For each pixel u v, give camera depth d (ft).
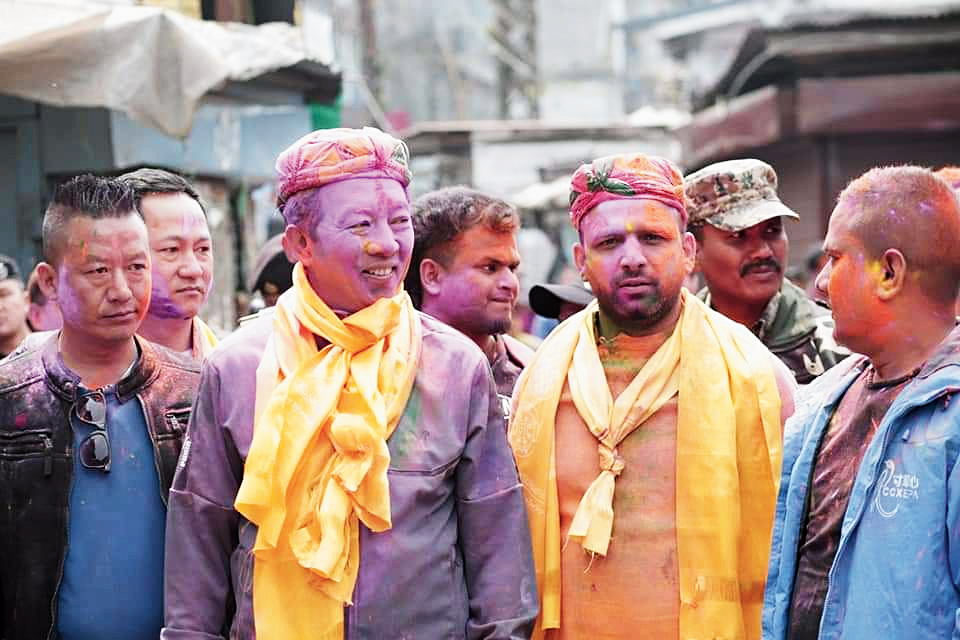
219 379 10.59
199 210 14.10
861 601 9.35
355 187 10.34
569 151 62.03
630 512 11.48
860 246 9.77
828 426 10.41
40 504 11.61
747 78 50.47
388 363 10.39
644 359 11.98
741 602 11.48
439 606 10.21
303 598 10.00
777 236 15.31
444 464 10.36
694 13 88.33
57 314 18.92
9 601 11.68
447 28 125.29
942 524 9.00
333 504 9.87
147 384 12.06
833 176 44.96
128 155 25.89
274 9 34.42
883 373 9.96
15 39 19.52
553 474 11.78
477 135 62.28
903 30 42.34
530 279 47.78
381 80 68.03
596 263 11.70
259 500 9.87
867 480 9.53
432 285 14.42
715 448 11.41
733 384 11.73
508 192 62.23
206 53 20.67
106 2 24.21
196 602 10.43
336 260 10.34
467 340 11.03
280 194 10.69
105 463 11.66
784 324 15.47
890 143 44.75
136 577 11.60
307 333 10.59
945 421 9.12
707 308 12.29
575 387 11.89
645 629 11.28
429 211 14.43
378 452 9.93
